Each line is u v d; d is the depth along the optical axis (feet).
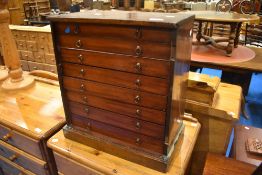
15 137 3.46
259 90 9.64
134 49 2.15
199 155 4.07
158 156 2.54
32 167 3.62
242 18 6.30
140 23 1.98
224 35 10.52
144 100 2.34
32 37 7.50
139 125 2.51
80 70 2.58
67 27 2.41
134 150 2.65
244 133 4.19
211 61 6.46
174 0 20.18
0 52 7.31
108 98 2.56
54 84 4.56
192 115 3.70
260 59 6.64
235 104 3.61
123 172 2.60
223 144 3.74
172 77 2.08
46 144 3.21
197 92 3.50
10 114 3.59
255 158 3.59
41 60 7.82
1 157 4.13
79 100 2.80
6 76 4.86
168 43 1.97
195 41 8.27
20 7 16.14
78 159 2.85
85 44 2.40
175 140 2.76
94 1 17.94
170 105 2.22
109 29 2.19
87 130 2.96
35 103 3.91
